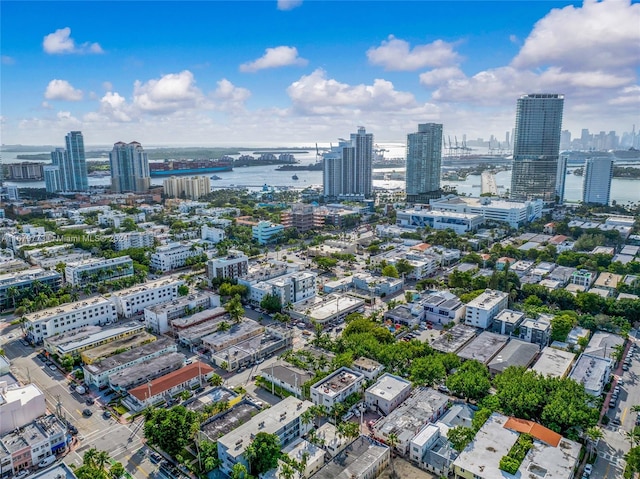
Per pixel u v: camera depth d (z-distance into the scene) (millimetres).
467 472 194000
